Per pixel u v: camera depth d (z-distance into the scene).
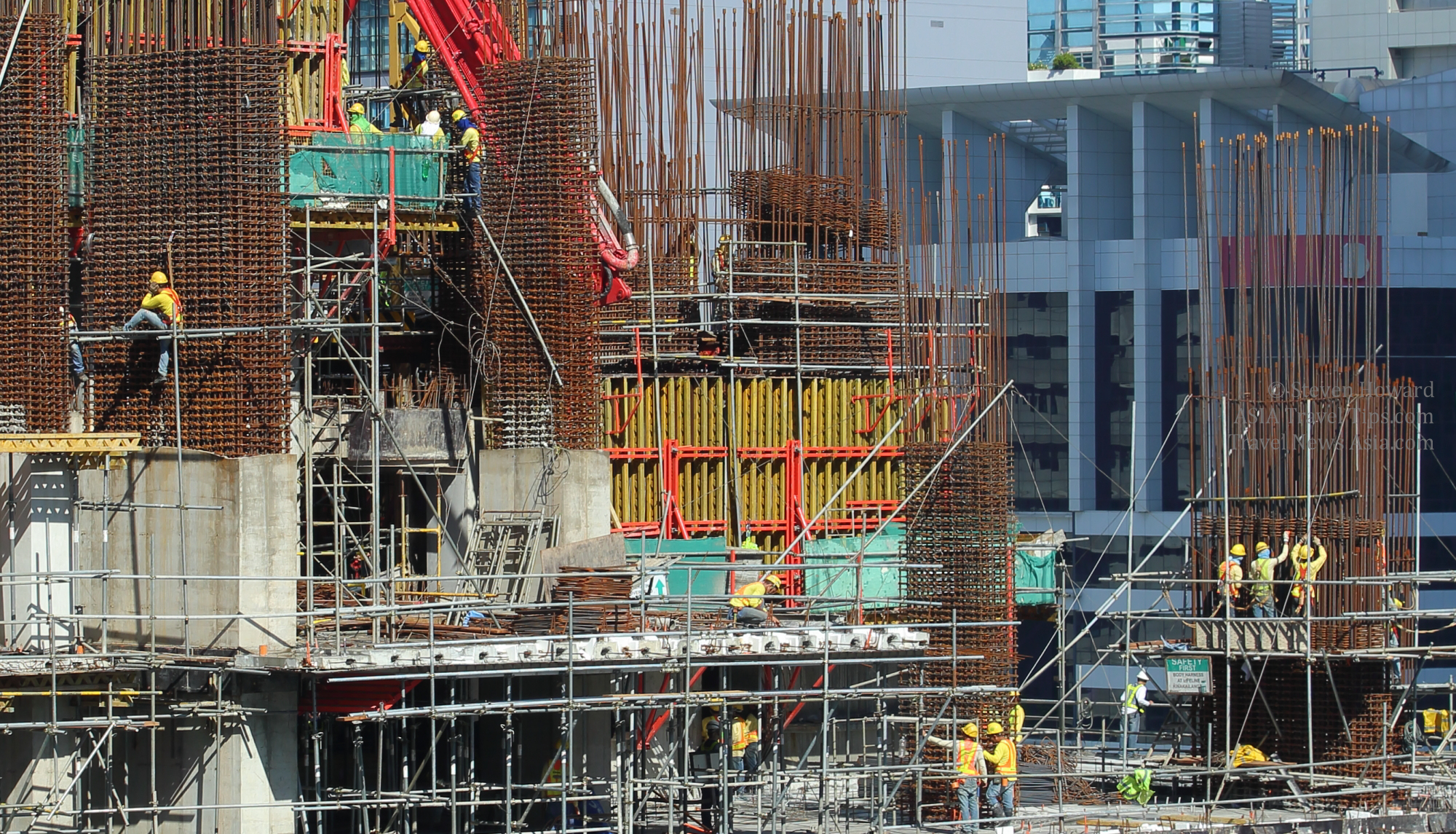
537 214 93.31
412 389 97.00
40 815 78.06
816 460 116.38
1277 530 100.50
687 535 106.88
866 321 120.31
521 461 92.75
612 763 90.75
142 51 83.12
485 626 85.94
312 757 84.00
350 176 89.75
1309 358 103.38
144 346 81.69
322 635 84.06
